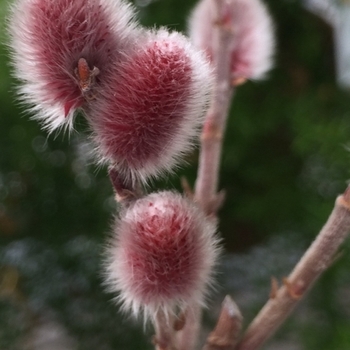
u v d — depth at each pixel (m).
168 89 0.23
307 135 0.44
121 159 0.24
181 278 0.24
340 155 0.43
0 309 0.47
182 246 0.23
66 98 0.24
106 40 0.24
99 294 0.46
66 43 0.23
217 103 0.27
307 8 0.49
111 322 0.45
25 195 0.50
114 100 0.23
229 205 0.51
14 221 0.50
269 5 0.47
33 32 0.23
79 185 0.50
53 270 0.47
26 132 0.47
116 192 0.24
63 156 0.49
